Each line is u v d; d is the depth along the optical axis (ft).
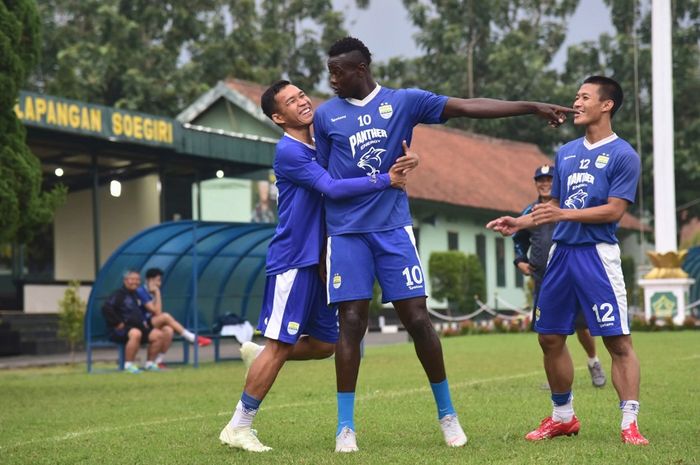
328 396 42.06
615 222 26.35
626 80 216.74
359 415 33.45
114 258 66.85
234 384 51.60
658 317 103.24
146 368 66.69
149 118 108.88
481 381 46.11
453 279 144.87
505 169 183.83
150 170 123.03
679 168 205.87
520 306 178.29
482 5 231.71
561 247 26.78
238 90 138.82
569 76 224.12
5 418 37.29
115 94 183.83
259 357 26.40
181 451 26.25
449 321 141.69
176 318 75.00
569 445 25.02
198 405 40.16
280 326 26.11
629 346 26.35
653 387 40.29
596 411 32.86
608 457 22.54
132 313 65.82
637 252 218.18
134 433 30.78
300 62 234.38
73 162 117.91
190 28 203.10
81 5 190.80
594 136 26.76
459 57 226.38
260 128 137.69
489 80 231.71
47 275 121.29
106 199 124.36
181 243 70.95
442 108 25.80
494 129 225.15
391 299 25.45
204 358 80.89
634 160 26.18
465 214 162.20
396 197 25.61
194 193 128.47
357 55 25.32
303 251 26.16
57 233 122.42
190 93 181.98
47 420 36.35
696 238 206.69
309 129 26.76
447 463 22.18
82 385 53.72
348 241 25.40
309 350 27.35
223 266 75.87
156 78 184.44
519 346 77.51
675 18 217.77
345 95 25.61
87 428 33.35
